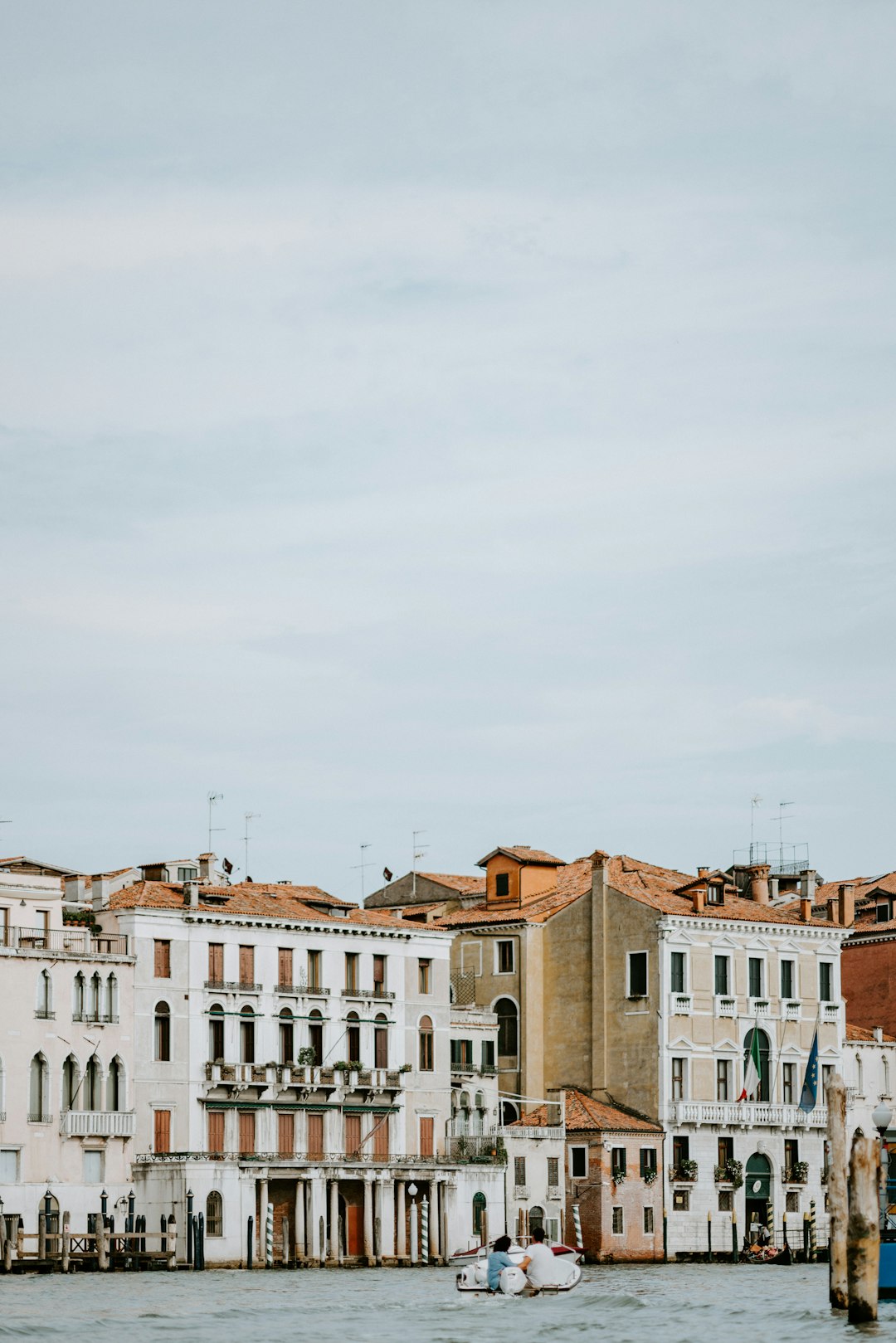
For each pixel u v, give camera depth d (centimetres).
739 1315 6494
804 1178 11969
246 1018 10406
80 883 10612
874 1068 12531
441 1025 11244
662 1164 11394
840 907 12700
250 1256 9825
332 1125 10662
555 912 12125
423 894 13100
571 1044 11950
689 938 11744
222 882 11294
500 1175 10856
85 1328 6078
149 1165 9869
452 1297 7444
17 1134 9525
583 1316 6556
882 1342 5444
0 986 9569
